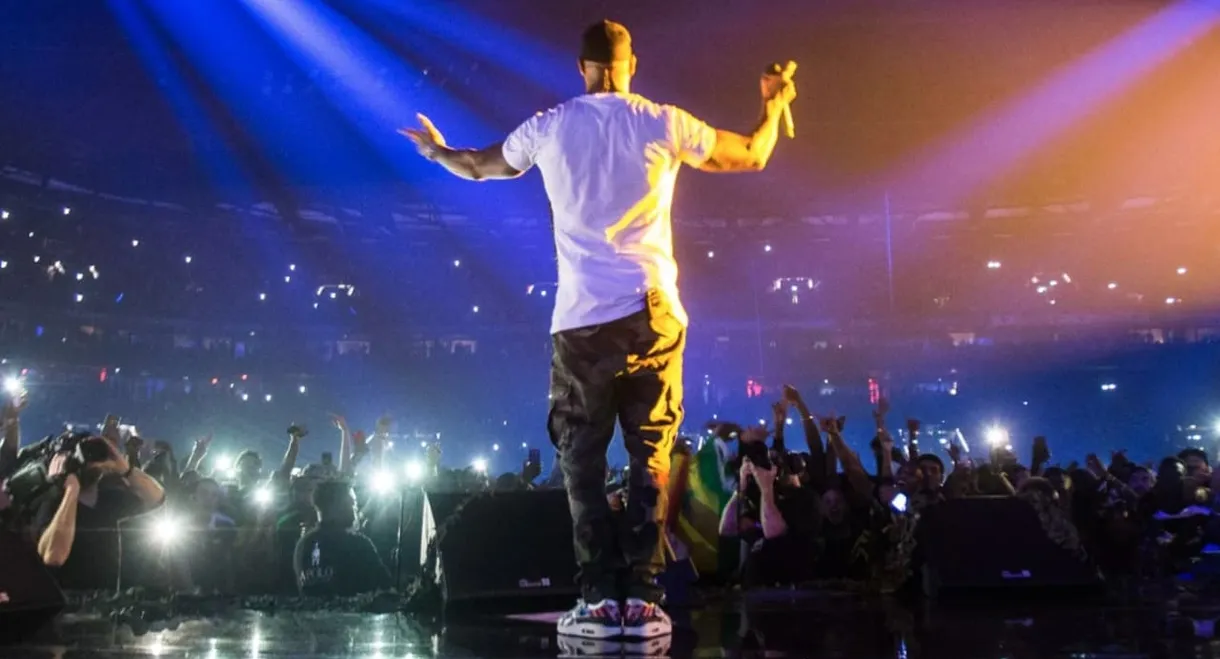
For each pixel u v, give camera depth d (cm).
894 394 3444
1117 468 1252
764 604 369
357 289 3403
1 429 764
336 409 3416
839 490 685
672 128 286
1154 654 228
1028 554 380
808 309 3356
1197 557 787
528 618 328
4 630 302
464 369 3506
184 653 240
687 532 539
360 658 232
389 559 614
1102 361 3344
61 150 2050
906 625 288
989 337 3406
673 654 239
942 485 771
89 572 534
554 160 288
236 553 621
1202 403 3253
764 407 3441
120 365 3059
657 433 280
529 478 1491
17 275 2742
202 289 3189
